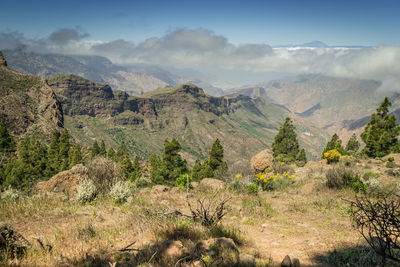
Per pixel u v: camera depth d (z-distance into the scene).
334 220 7.75
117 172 12.66
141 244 5.06
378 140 32.56
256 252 5.12
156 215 7.02
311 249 5.20
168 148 36.47
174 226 6.17
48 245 4.81
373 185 11.83
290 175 17.84
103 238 5.52
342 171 13.33
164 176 36.84
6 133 66.44
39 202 8.92
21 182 37.84
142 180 26.34
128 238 5.56
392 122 31.86
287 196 12.63
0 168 43.69
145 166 61.94
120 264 4.05
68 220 7.12
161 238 5.43
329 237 6.00
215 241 4.90
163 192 13.84
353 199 10.16
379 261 4.05
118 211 8.66
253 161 19.91
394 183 13.27
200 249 4.60
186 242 5.05
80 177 11.80
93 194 10.25
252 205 9.93
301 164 24.56
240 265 4.04
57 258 4.26
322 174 16.70
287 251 5.22
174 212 7.25
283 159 23.83
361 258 4.21
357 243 5.16
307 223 7.60
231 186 14.49
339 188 12.62
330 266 4.29
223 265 3.97
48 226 6.54
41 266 3.95
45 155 65.81
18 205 8.19
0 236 4.34
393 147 30.53
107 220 7.39
